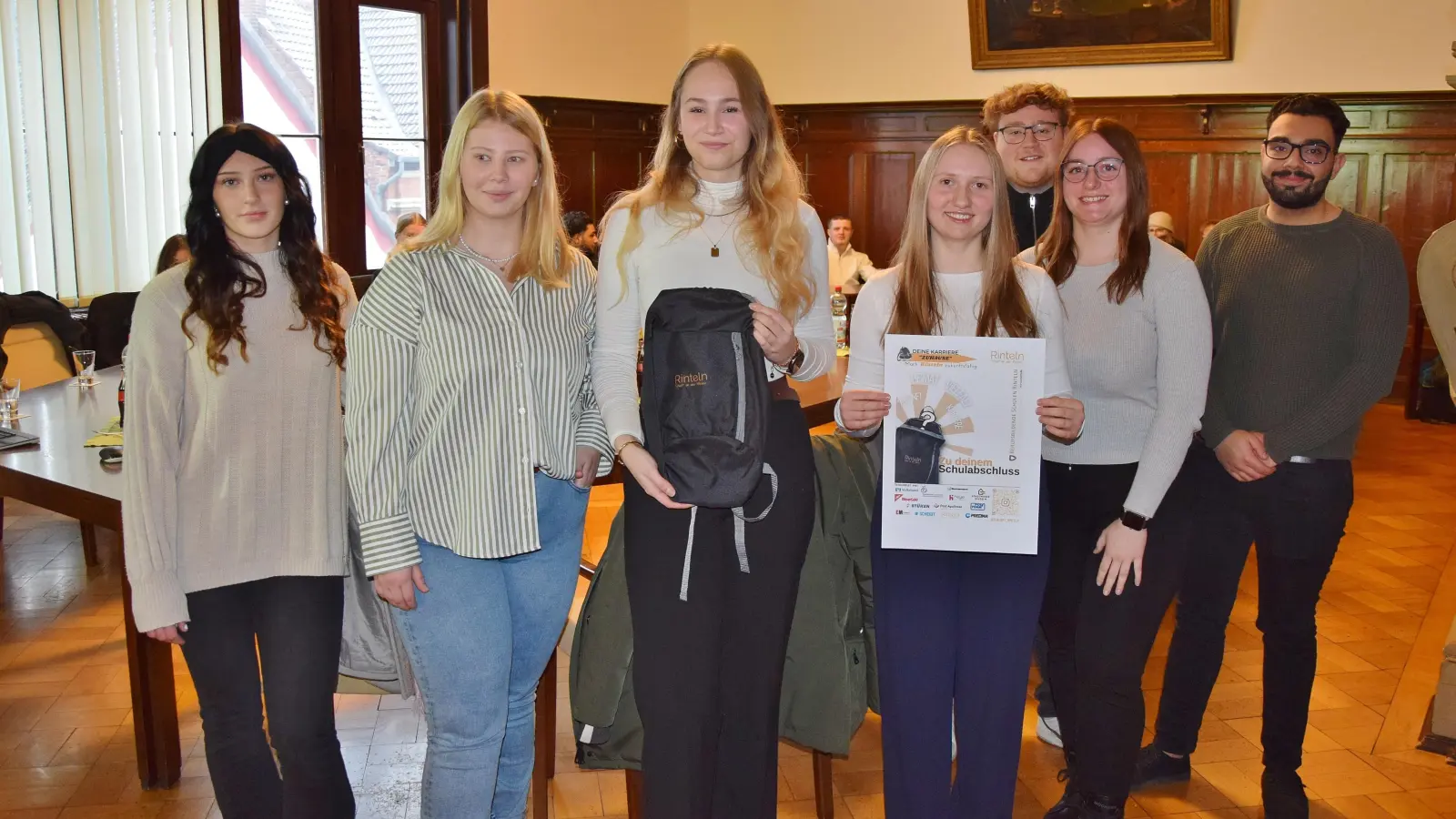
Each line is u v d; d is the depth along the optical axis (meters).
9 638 3.58
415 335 1.86
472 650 1.90
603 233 1.99
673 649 1.87
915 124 9.04
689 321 1.84
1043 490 2.05
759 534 1.89
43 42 5.62
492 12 7.92
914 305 2.03
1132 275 2.10
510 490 1.89
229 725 1.98
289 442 1.94
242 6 6.39
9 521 4.86
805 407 3.09
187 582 1.90
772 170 1.94
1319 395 2.29
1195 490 2.31
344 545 2.00
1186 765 2.68
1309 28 7.78
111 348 4.68
